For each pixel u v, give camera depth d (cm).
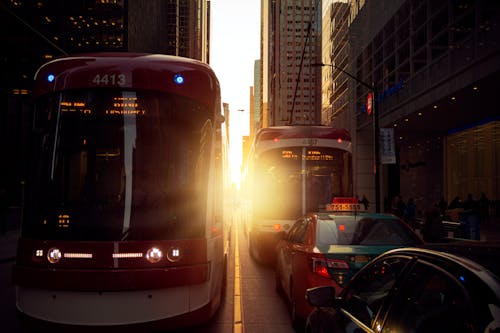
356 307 342
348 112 4588
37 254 555
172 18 16162
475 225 1709
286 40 17762
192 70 630
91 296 541
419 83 2884
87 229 562
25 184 598
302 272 645
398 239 652
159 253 559
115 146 591
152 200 578
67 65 616
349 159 1293
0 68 4497
